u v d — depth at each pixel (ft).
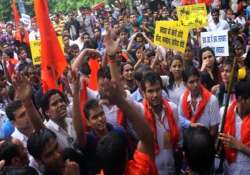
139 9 69.72
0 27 76.54
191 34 31.30
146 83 12.18
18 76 11.19
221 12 47.32
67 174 10.05
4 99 20.34
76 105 12.31
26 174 9.05
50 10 105.60
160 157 12.28
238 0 52.54
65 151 11.61
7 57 30.17
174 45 21.95
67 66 17.34
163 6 64.23
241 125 11.69
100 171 9.07
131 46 28.76
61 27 60.44
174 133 12.39
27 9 92.63
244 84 11.55
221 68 18.44
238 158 11.62
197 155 8.70
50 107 12.82
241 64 18.60
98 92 15.78
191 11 26.18
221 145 11.76
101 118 12.38
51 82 16.25
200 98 14.56
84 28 61.46
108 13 70.54
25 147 12.02
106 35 11.27
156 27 22.26
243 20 48.26
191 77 14.55
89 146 12.28
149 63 23.27
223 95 17.15
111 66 11.19
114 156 8.52
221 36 22.02
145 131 9.07
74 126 12.26
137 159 9.01
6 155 10.61
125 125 12.94
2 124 17.67
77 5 98.12
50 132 9.99
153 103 12.22
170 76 18.08
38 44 23.40
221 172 12.32
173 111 12.58
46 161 9.84
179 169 12.73
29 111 11.23
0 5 101.35
